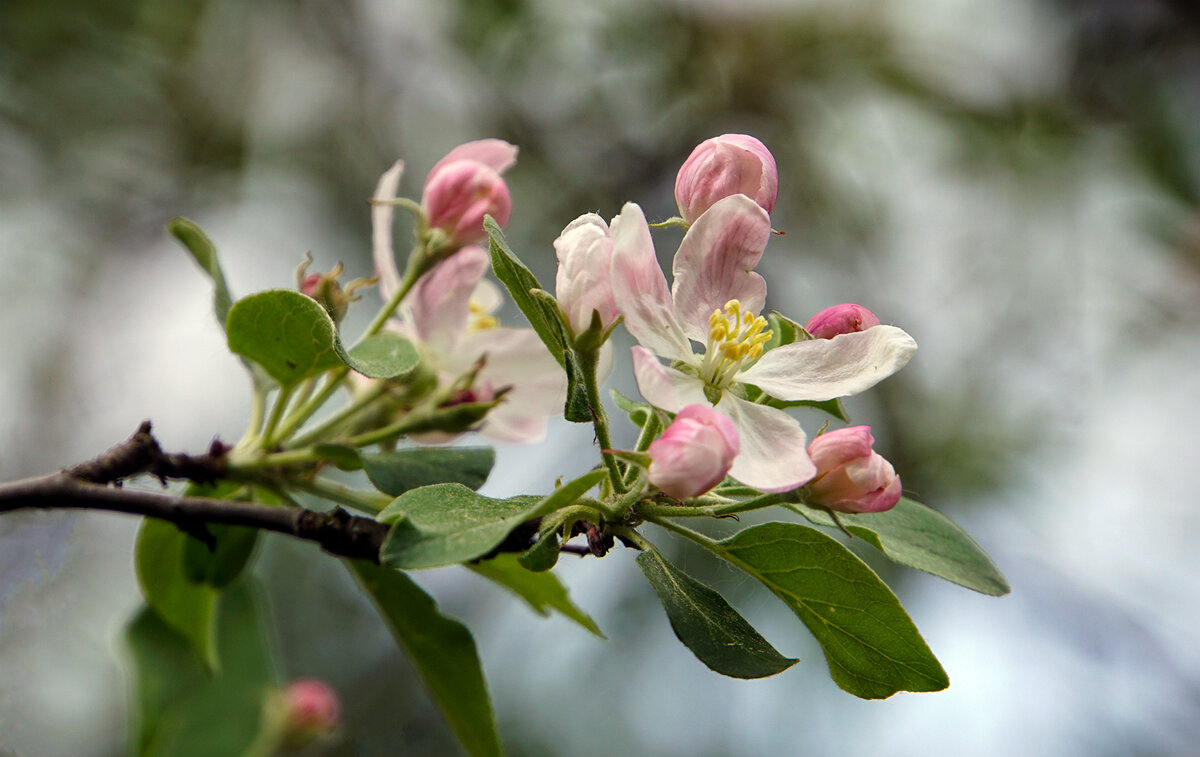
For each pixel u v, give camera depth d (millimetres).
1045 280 4801
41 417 4609
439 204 2039
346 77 5164
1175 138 4875
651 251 1590
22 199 4805
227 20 5094
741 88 4930
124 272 4895
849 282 4719
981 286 4805
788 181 4793
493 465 2002
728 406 1632
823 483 1577
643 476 1547
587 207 4828
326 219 4988
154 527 2225
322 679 4258
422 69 5188
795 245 4738
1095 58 5027
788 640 3783
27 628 3131
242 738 2701
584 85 4996
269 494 2174
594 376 1544
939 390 4508
